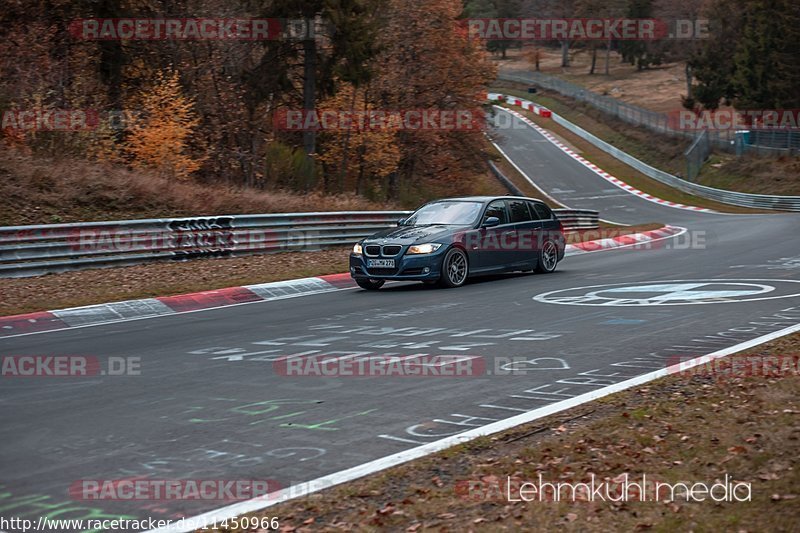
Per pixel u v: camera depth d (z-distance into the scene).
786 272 36.16
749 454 11.59
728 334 21.75
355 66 71.12
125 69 67.25
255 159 71.88
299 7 69.56
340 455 12.45
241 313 28.27
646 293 30.34
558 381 17.08
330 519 9.87
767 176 128.62
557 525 9.41
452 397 15.91
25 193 45.34
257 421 14.40
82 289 32.56
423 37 86.81
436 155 93.31
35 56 59.75
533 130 192.12
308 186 64.94
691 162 144.00
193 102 65.75
